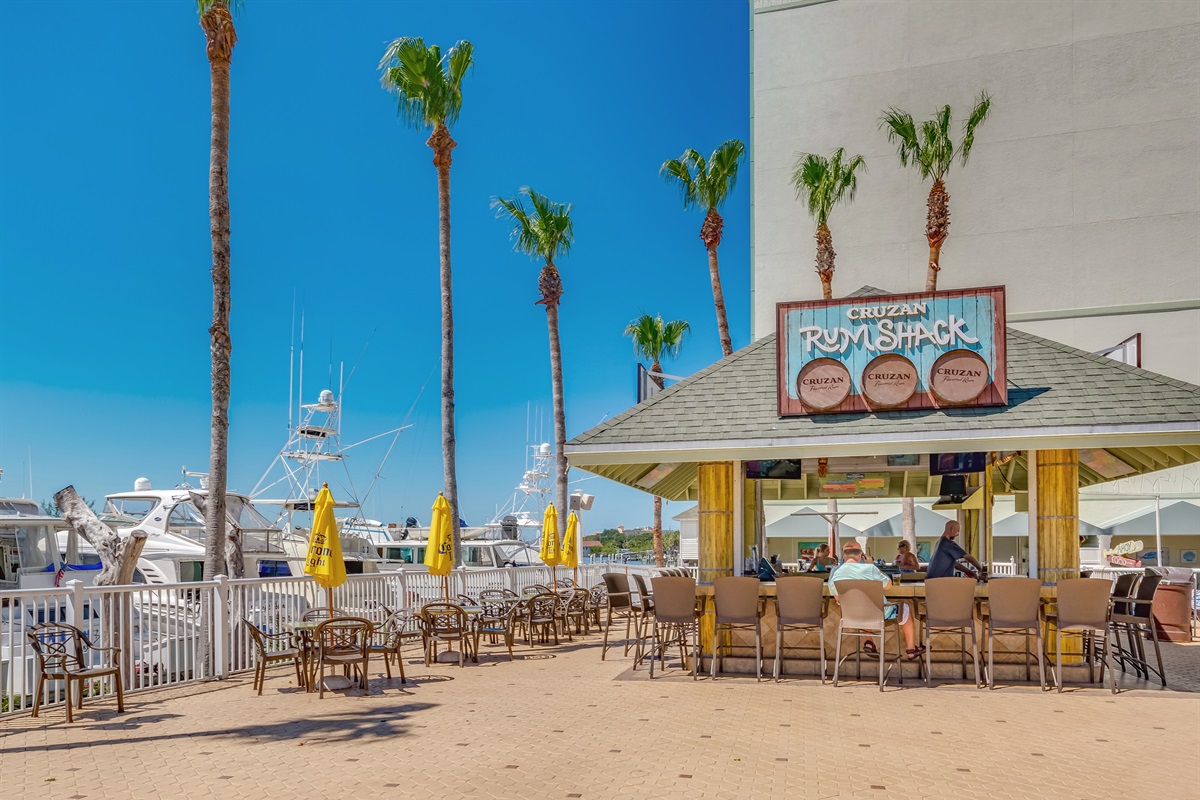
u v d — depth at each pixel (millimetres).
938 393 10875
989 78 30219
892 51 31453
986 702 9391
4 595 8898
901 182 30812
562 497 28938
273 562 21203
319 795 6297
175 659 10953
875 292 11953
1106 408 10297
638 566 22219
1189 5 28531
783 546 31203
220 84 14734
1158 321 27812
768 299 31953
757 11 33219
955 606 10086
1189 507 25219
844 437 10820
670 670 11789
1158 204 28219
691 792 6301
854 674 11023
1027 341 11930
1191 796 6176
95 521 15031
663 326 39562
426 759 7250
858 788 6367
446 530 14539
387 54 22766
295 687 10789
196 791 6418
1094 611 9969
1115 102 28922
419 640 15812
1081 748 7457
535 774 6777
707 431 11406
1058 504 10742
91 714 9172
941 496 15344
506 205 29344
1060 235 29016
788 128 32375
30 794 6375
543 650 14398
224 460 14062
